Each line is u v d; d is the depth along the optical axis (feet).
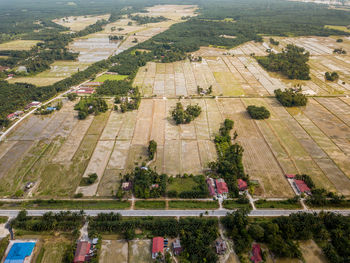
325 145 337.72
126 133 369.09
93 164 307.78
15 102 455.63
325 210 243.40
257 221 231.50
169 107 443.73
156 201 256.93
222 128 359.66
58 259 203.31
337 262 193.98
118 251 208.85
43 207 249.75
